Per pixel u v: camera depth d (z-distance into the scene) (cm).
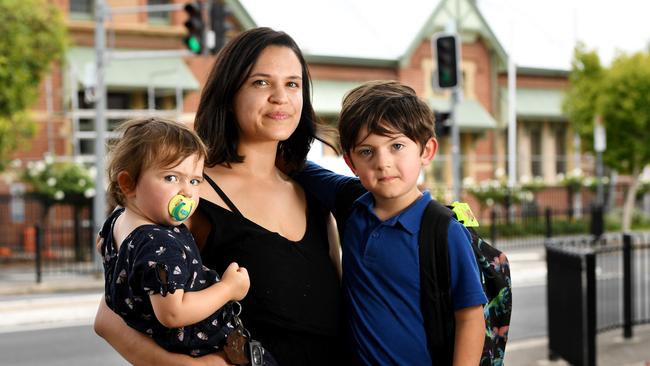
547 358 669
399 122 232
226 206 237
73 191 1623
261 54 242
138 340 214
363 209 248
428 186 2305
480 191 2239
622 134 2228
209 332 213
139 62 2123
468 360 226
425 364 231
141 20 2159
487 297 239
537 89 3023
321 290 240
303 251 241
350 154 242
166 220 210
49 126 2008
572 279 606
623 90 2178
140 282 202
